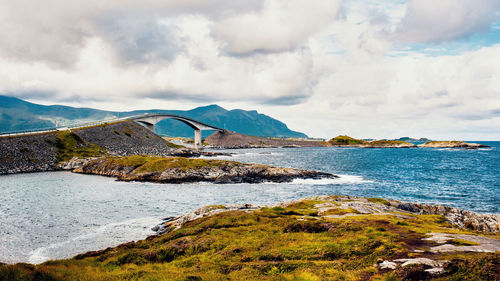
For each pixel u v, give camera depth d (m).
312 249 22.92
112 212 53.53
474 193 76.94
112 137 173.00
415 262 16.64
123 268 22.64
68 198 65.69
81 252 34.47
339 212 40.69
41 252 34.59
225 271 19.98
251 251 24.25
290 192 77.56
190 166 101.31
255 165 105.56
